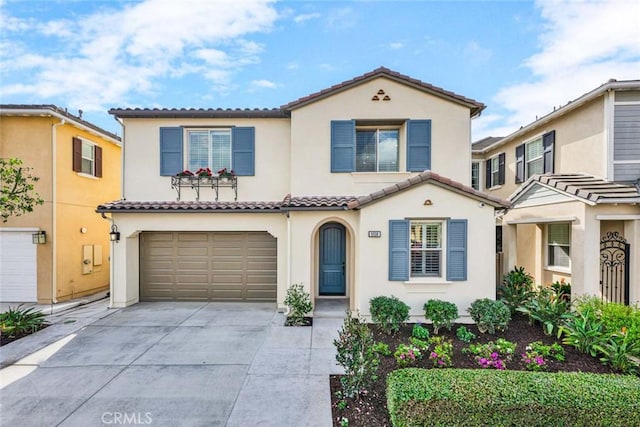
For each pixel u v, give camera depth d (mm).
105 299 12906
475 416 4410
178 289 11945
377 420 4898
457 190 9164
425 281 9195
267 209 10773
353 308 10133
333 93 11242
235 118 11812
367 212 9367
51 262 12031
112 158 15695
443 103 11305
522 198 12555
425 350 7031
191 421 4906
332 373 6375
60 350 7496
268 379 6141
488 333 8211
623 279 9586
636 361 6469
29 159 12078
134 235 11391
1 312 10805
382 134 11797
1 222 11977
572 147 11547
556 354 6707
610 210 9258
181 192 11781
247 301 11883
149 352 7383
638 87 9773
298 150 11312
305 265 10359
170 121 11789
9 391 5754
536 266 12570
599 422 4367
